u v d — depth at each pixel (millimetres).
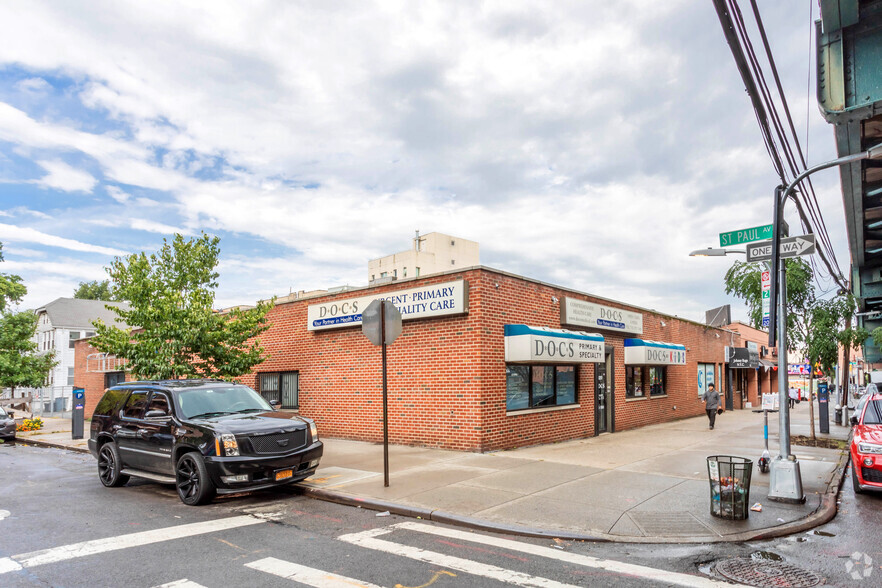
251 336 15711
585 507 7602
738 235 9523
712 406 19109
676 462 11188
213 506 8297
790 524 6902
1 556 5965
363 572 5395
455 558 5789
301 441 8984
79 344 29625
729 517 7020
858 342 16031
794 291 15297
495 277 13109
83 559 5848
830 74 8062
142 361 14031
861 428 9531
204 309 14820
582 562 5660
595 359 15336
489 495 8281
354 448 13305
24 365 30422
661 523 6887
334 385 15742
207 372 15352
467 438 12570
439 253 60219
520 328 12961
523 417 13695
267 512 7859
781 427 8219
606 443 14602
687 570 5441
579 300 16172
